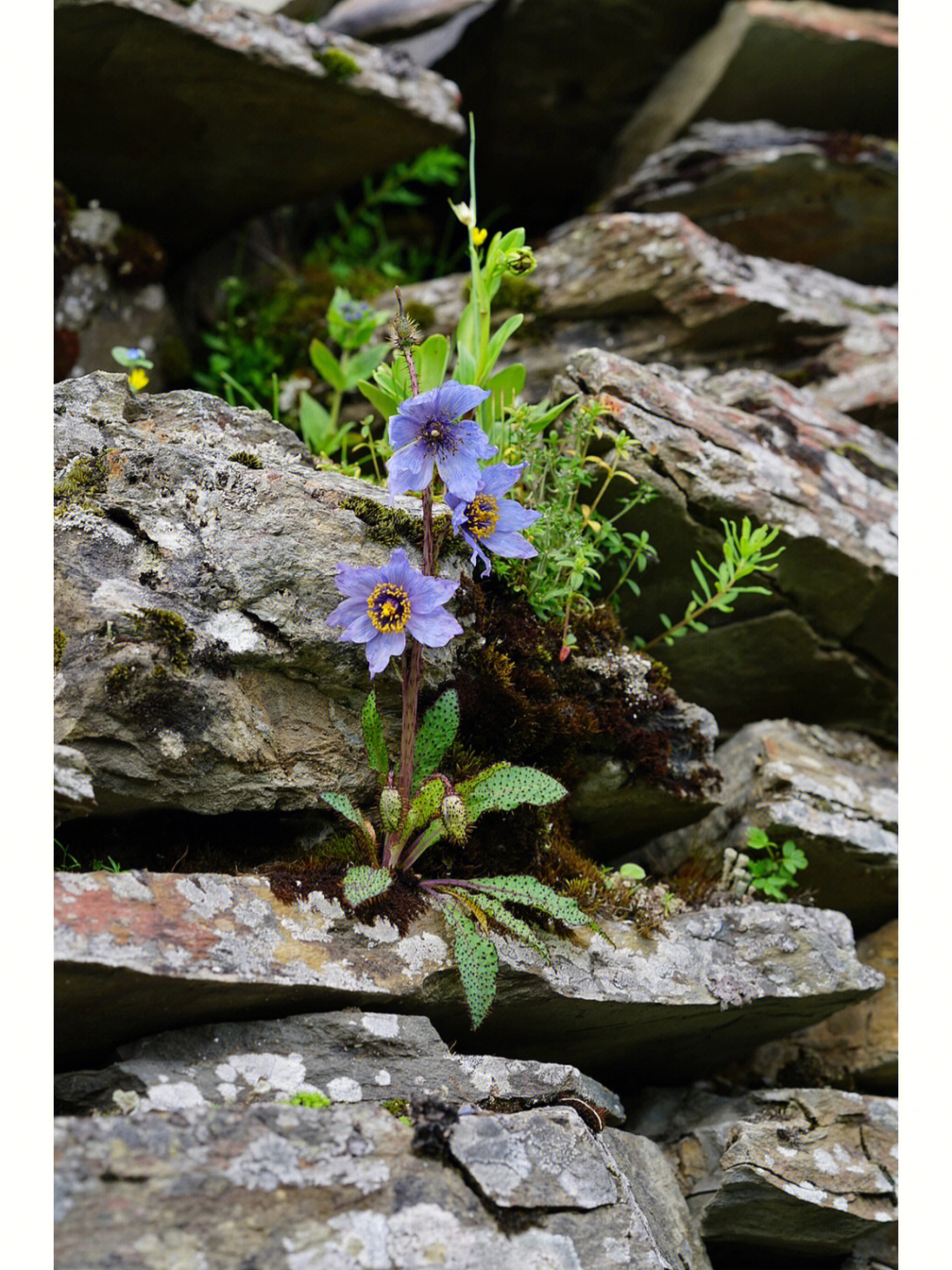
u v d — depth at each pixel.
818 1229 2.37
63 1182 1.42
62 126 3.29
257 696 2.03
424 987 1.94
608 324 3.62
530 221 5.10
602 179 4.82
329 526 2.12
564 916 2.00
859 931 3.08
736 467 2.90
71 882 1.70
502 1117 1.74
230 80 3.21
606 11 4.38
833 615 3.04
